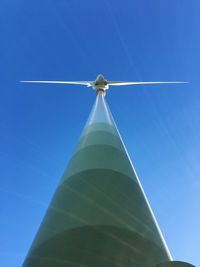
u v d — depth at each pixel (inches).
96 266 545.6
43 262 573.0
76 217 623.5
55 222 637.9
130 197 689.6
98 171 723.4
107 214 626.2
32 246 630.5
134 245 593.6
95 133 859.4
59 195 708.7
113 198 664.4
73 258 557.6
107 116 983.0
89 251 565.0
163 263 531.5
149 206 730.2
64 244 581.0
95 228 596.7
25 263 609.0
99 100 1129.4
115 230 600.4
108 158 766.5
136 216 652.1
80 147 826.8
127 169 766.5
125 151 847.1
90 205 644.7
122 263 558.9
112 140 840.3
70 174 747.4
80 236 586.9
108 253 565.3
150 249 606.5
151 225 663.8
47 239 608.7
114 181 703.7
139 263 572.4
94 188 682.8
